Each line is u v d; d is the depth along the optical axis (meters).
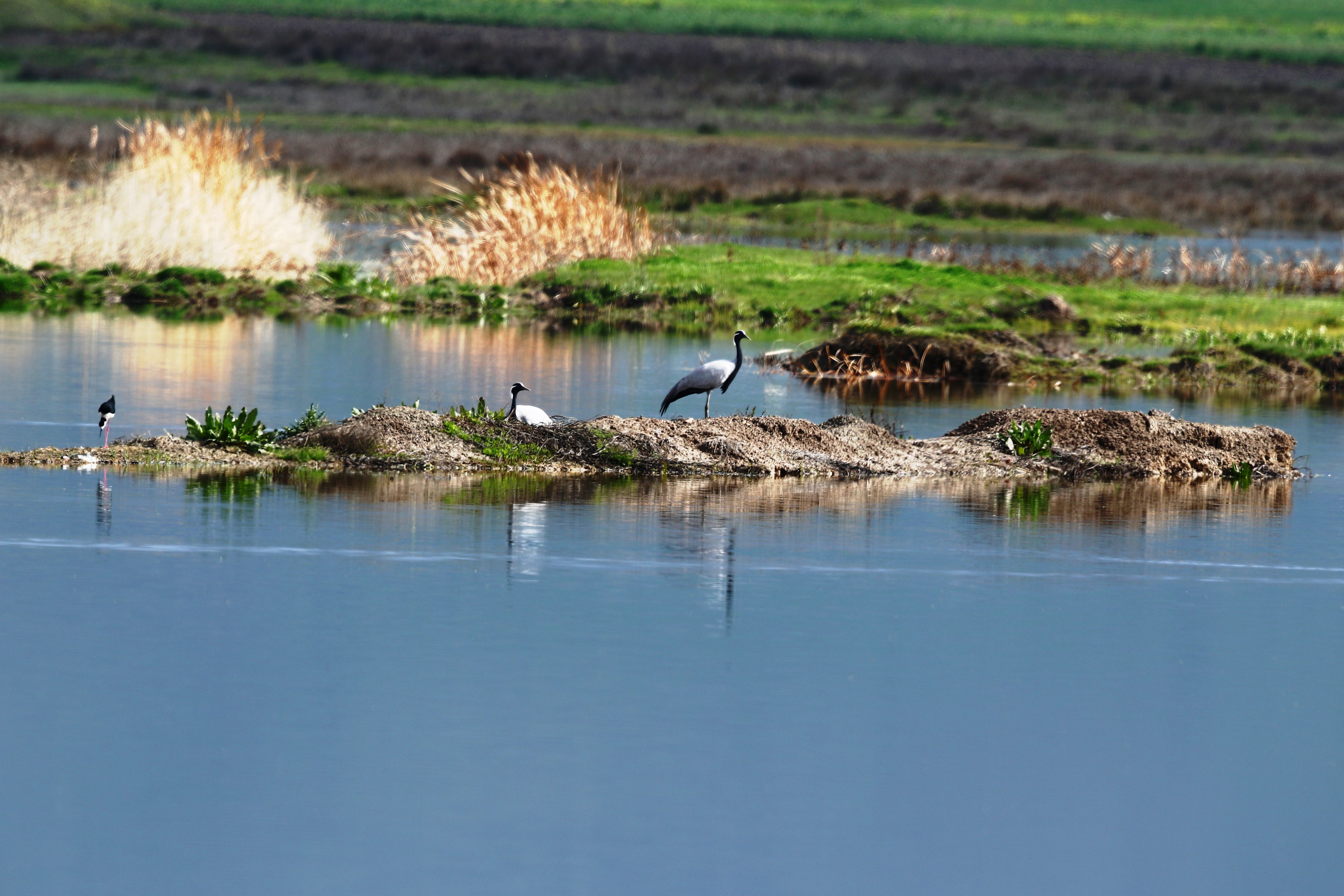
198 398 20.94
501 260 36.88
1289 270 40.78
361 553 13.20
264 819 8.20
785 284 35.44
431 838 8.04
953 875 7.82
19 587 11.88
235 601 11.70
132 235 35.12
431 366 25.06
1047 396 25.17
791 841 8.11
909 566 13.44
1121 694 10.32
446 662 10.47
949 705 10.01
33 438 17.81
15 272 33.38
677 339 30.50
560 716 9.59
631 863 7.84
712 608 11.93
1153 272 45.00
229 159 36.97
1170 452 18.94
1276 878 7.90
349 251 44.03
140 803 8.34
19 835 7.98
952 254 42.91
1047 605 12.36
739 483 17.11
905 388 25.64
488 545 13.60
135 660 10.35
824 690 10.18
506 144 77.00
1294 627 11.98
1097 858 8.05
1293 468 19.27
